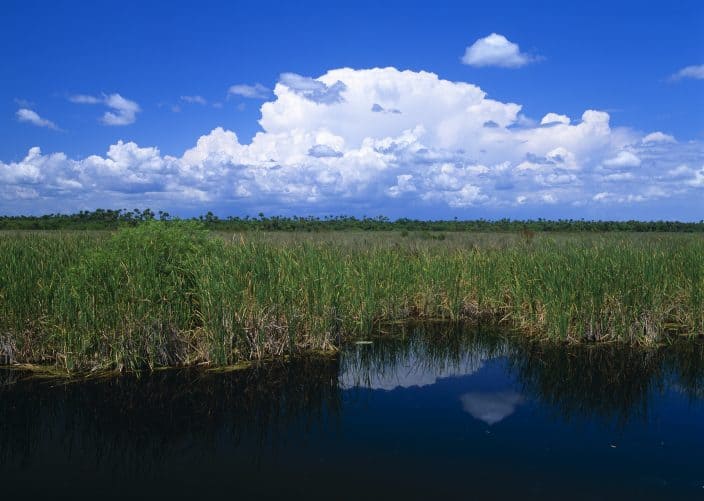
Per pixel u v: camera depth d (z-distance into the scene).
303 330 9.54
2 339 8.13
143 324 8.10
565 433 5.99
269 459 5.35
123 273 8.45
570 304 9.95
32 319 8.38
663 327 10.20
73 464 5.27
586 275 10.36
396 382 7.86
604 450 5.54
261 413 6.61
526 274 11.59
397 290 11.92
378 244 18.42
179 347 8.40
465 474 5.01
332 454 5.46
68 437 5.90
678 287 11.30
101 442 5.78
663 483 4.80
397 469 5.10
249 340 8.81
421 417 6.48
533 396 7.23
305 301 9.53
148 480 4.93
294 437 5.88
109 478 4.97
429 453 5.46
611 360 8.80
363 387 7.65
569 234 29.61
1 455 5.46
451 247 18.62
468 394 7.32
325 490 4.71
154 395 7.10
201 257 9.44
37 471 5.12
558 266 10.91
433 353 9.45
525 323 11.00
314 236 22.97
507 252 14.30
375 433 6.00
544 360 8.90
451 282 12.15
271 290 9.09
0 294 8.34
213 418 6.44
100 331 7.90
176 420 6.36
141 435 5.94
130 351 8.02
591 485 4.79
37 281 8.75
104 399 6.95
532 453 5.45
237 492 4.69
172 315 8.45
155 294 8.36
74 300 7.99
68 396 7.01
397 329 11.12
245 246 10.01
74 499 4.58
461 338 10.42
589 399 7.08
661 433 5.98
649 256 11.66
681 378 7.90
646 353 9.16
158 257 8.92
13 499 4.57
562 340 9.93
